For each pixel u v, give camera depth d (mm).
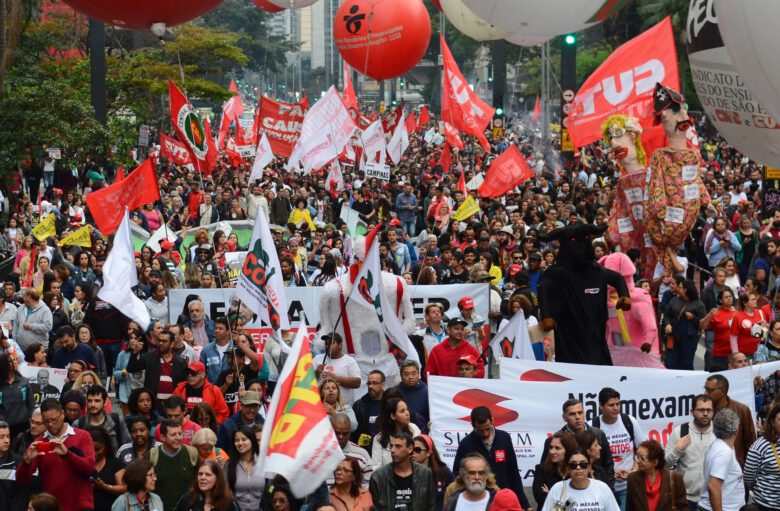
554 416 12477
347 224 21500
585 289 13125
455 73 31297
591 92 19766
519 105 106375
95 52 38562
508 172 24531
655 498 10320
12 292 18188
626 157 15586
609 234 15867
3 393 13023
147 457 10977
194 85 54562
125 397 14148
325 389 11594
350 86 41312
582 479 9602
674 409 12484
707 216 23688
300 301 17141
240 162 48125
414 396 12727
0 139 34844
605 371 12531
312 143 27219
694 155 14922
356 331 13406
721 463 10508
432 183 35375
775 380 13367
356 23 24422
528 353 14219
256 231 12297
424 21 24547
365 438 12047
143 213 26266
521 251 20406
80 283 18953
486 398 12438
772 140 9969
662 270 15578
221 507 9859
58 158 35719
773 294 18141
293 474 7895
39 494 9539
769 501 10438
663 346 18078
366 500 10242
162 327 14539
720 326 16250
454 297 16672
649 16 72062
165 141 34938
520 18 12680
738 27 8227
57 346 15812
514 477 10898
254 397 11547
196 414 12109
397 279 13438
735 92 10062
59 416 10703
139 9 14266
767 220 23203
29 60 43750
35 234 21875
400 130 34625
